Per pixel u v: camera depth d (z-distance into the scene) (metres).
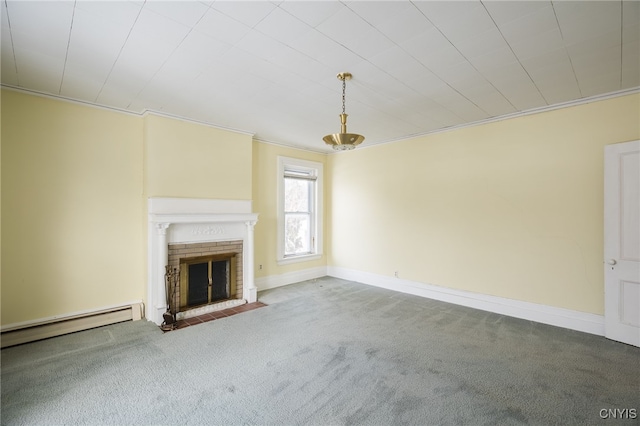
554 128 3.35
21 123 2.92
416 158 4.61
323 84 2.82
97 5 1.73
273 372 2.37
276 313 3.75
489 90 2.95
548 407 1.95
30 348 2.76
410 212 4.67
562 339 2.97
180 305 3.68
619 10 1.78
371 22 1.91
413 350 2.75
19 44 2.15
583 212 3.17
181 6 1.75
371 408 1.94
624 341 2.85
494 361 2.54
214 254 3.97
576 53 2.27
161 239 3.44
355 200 5.48
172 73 2.61
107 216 3.42
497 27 1.96
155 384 2.20
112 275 3.45
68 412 1.90
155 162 3.55
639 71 2.54
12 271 2.88
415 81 2.75
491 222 3.83
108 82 2.79
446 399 2.03
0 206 2.82
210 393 2.10
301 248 5.64
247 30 1.99
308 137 4.75
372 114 3.65
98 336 3.04
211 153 4.03
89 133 3.30
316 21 1.90
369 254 5.25
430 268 4.43
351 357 2.62
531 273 3.51
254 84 2.82
